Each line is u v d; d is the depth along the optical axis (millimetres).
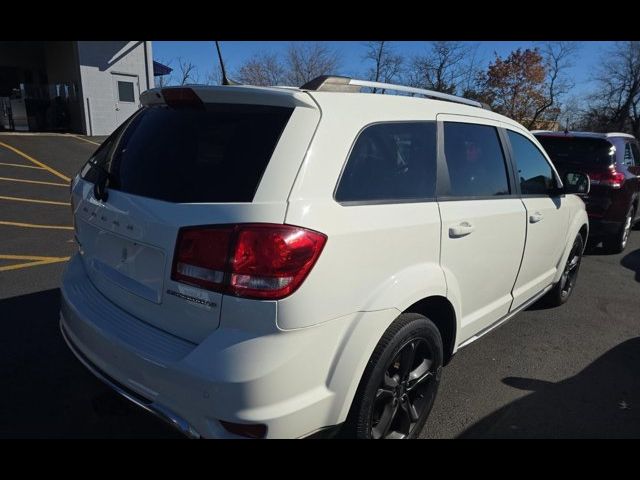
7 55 20234
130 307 2221
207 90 2162
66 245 6250
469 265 2805
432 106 2756
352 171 2152
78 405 2881
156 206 2053
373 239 2129
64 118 19312
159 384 1942
